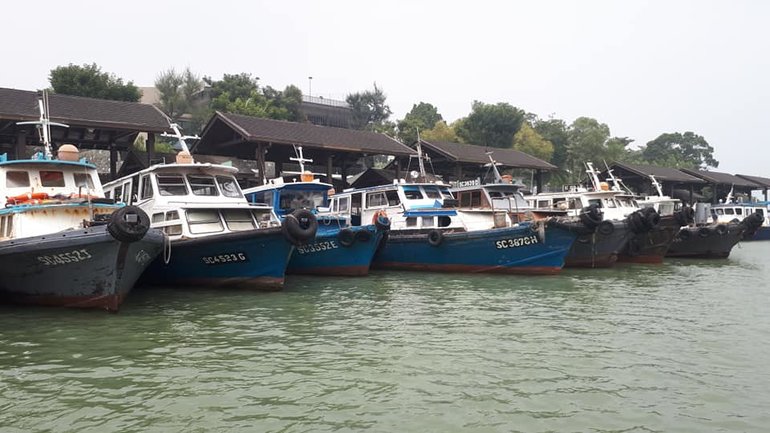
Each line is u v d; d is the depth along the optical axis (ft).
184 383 20.47
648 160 230.07
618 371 22.61
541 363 23.49
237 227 40.78
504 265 49.26
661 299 38.83
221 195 41.22
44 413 17.63
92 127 59.06
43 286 30.83
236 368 22.22
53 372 21.35
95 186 36.63
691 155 248.93
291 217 36.52
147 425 16.93
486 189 56.85
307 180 53.36
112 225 27.27
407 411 18.26
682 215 60.29
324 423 17.26
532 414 18.19
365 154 83.92
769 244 103.40
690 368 23.12
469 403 19.02
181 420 17.31
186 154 41.14
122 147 76.95
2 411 17.74
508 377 21.68
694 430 17.21
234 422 17.24
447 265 51.52
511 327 29.73
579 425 17.43
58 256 29.01
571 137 164.86
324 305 34.96
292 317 31.32
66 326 27.86
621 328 29.86
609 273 53.88
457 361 23.58
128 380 20.66
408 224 54.90
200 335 26.99
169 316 30.78
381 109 172.86
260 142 70.54
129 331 27.35
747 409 18.86
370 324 30.04
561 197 68.23
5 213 31.86
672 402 19.40
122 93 103.65
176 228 38.42
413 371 22.21
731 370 22.91
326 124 166.20
